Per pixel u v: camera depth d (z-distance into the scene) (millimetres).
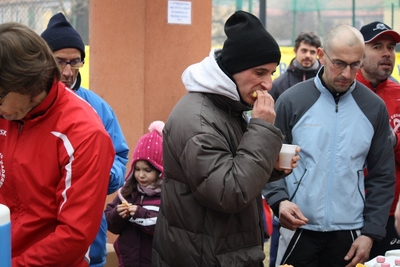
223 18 9273
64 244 2389
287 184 3943
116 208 4090
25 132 2496
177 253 2826
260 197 3018
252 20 2846
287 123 3928
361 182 3910
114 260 4879
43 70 2344
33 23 8586
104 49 5977
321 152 3840
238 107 2869
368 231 3826
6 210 1987
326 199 3838
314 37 6828
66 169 2424
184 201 2801
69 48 3428
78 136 2439
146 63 6121
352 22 9266
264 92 2816
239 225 2846
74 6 8828
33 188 2471
